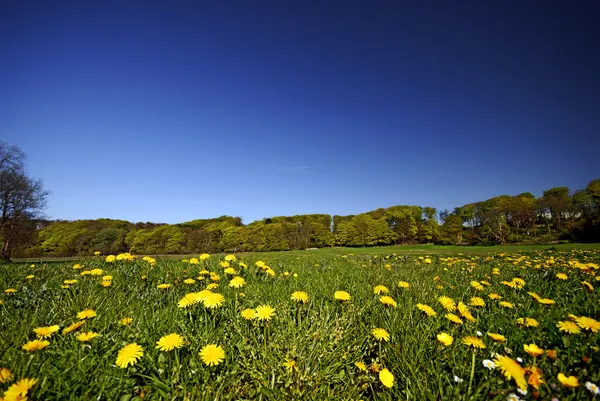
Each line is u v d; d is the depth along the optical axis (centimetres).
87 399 162
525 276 494
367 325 267
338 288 406
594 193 5022
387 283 459
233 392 187
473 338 204
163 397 173
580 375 173
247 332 243
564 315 271
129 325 242
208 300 261
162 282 419
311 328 249
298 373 197
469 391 167
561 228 6038
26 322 240
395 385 188
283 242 6744
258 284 410
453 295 383
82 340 200
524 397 161
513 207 6400
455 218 6675
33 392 152
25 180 3434
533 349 192
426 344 233
